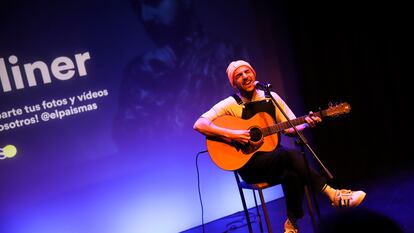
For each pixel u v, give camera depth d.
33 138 3.28
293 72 4.02
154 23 3.58
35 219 3.29
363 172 4.02
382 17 4.03
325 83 4.00
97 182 3.44
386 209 2.98
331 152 4.03
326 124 4.01
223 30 3.79
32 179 3.28
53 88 3.32
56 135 3.33
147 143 3.56
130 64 3.52
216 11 3.76
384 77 4.09
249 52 3.87
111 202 3.47
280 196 4.01
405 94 4.11
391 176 3.73
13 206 3.24
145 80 3.56
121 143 3.49
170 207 3.63
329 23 3.98
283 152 2.58
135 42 3.53
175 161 3.64
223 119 2.77
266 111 2.81
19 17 3.22
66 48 3.34
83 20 3.38
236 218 3.66
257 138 2.70
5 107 3.21
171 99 3.63
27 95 3.26
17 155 3.24
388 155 4.16
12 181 3.23
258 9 3.90
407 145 4.15
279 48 3.97
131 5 3.51
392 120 4.13
